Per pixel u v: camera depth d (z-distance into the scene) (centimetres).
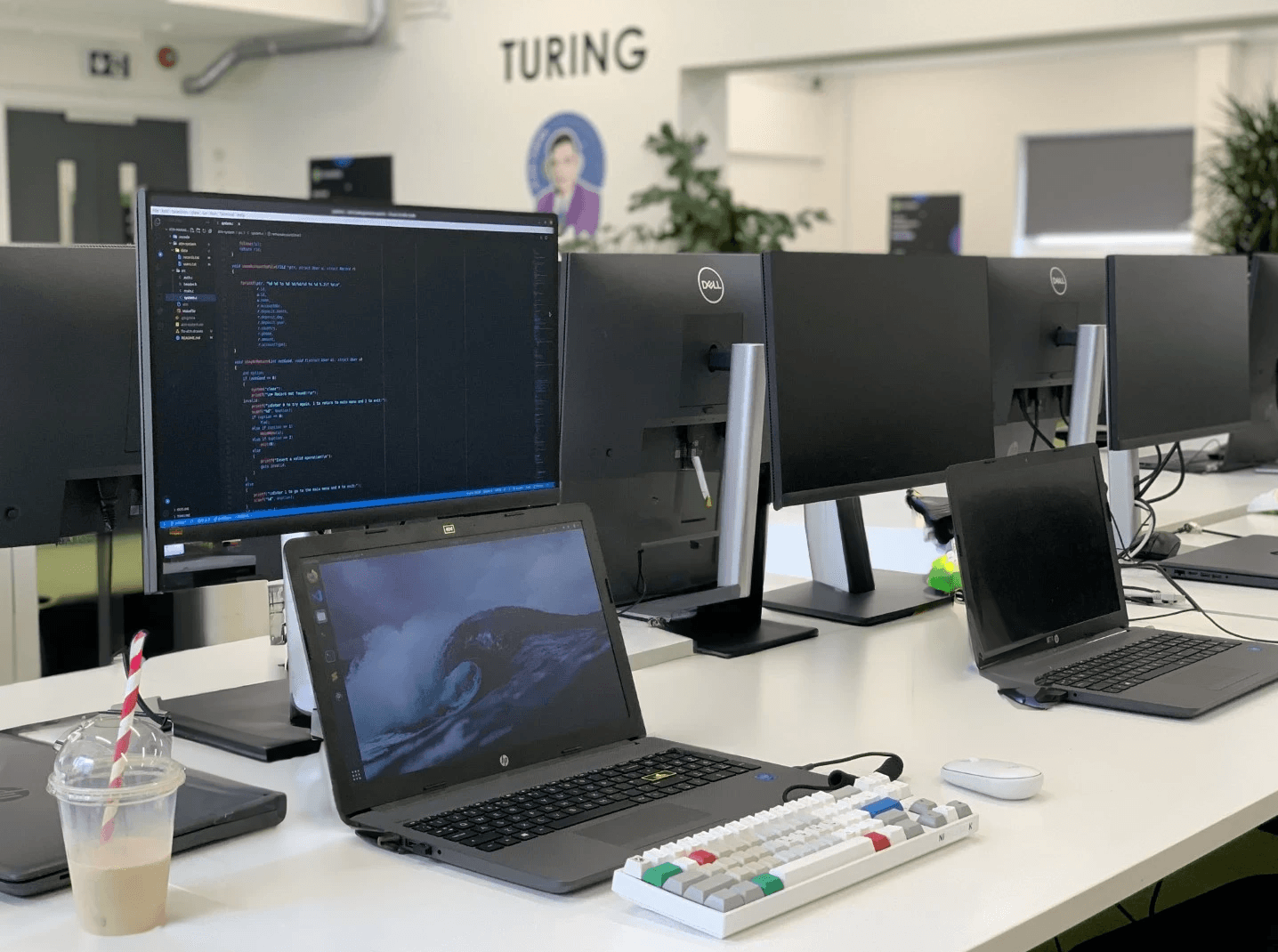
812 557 233
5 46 904
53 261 166
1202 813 130
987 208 1138
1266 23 663
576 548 153
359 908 108
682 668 185
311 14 901
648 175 843
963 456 223
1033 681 170
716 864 110
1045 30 696
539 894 111
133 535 215
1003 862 118
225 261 136
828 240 1218
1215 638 195
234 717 157
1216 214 630
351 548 132
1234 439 346
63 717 158
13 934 103
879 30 748
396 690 131
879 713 163
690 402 204
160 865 105
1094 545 200
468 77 919
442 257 155
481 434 161
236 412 139
